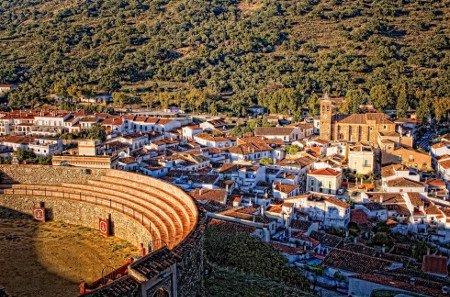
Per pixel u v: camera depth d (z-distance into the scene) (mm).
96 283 48188
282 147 160000
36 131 180250
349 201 117938
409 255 91375
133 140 154875
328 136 169500
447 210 104938
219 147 161625
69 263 68375
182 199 71625
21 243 76062
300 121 193625
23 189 90312
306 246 89125
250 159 148625
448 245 98250
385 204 113188
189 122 197250
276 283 66375
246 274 68250
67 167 91500
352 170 140500
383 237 96188
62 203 86375
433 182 124312
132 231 76312
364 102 199750
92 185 88688
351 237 99250
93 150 130500
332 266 80250
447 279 76188
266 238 87812
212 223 86312
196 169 131000
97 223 83312
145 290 37000
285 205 100062
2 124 183375
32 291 59594
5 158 137375
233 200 107750
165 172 125312
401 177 126000
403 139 153875
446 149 147875
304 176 136750
